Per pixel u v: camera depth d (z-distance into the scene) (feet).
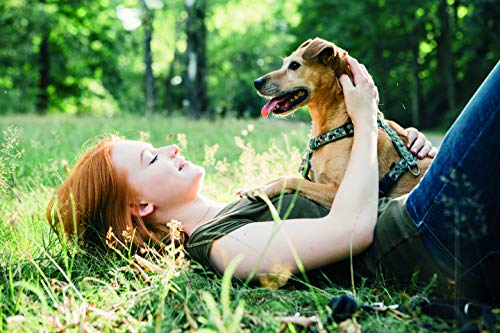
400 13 92.17
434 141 53.78
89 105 94.02
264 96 12.14
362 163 7.88
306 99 11.47
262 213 8.34
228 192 13.73
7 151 10.91
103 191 8.71
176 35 97.30
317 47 11.32
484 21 88.38
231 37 97.91
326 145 10.62
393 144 10.00
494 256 6.75
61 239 8.90
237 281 7.87
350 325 6.02
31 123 39.68
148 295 7.14
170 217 8.89
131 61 104.58
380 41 96.94
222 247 7.71
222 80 99.09
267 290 7.48
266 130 31.40
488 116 6.61
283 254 7.41
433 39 100.42
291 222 7.62
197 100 71.15
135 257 7.80
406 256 7.34
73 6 80.59
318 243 7.38
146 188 8.70
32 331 6.26
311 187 9.58
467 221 6.69
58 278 8.34
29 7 74.90
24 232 9.85
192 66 71.72
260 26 99.35
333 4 94.48
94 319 6.63
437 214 6.99
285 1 105.19
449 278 7.04
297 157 13.35
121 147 9.00
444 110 102.89
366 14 94.02
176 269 7.66
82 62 84.99
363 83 8.65
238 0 89.97
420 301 6.70
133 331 6.33
